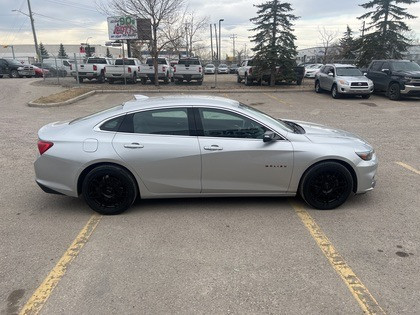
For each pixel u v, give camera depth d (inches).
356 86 695.1
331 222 174.4
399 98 681.6
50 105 602.9
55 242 156.6
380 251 147.8
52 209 192.5
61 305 116.1
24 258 143.9
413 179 237.5
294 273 132.7
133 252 147.9
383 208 191.0
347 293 121.3
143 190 183.6
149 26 941.2
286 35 940.6
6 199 206.5
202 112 183.6
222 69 2054.6
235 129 183.9
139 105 187.0
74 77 1154.0
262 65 941.2
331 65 778.8
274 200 201.8
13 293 122.4
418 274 131.7
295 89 866.8
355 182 189.8
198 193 186.4
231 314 111.7
